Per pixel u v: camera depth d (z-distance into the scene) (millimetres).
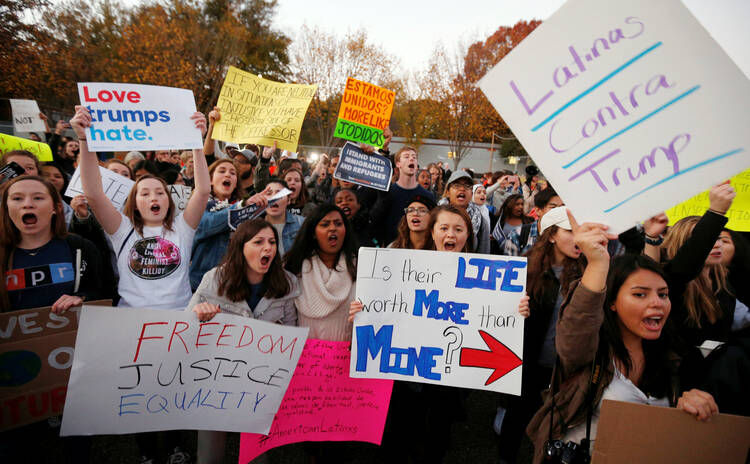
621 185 1434
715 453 1372
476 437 3068
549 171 1512
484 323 2033
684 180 1365
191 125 2562
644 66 1397
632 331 1564
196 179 2611
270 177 4441
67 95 19672
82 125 2266
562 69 1482
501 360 2004
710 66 1332
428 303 2086
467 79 28109
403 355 2086
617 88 1428
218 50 22703
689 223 2506
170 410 1841
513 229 4438
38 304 2092
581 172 1477
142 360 1772
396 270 2105
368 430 2229
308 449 2395
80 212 3012
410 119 29891
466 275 2064
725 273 2432
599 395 1604
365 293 2098
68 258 2207
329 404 2211
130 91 2414
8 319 1843
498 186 7383
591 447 1632
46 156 4562
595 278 1454
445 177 13938
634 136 1417
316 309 2250
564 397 1697
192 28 22125
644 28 1392
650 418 1396
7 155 3434
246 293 2135
